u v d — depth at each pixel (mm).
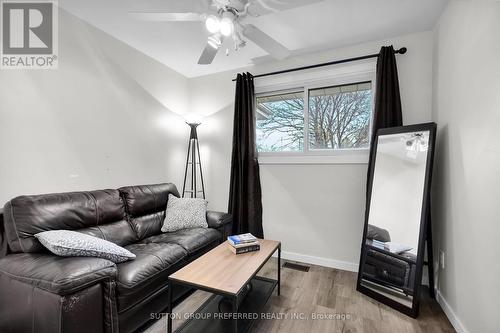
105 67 2377
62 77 2031
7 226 1513
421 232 1840
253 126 2959
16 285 1278
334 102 2766
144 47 2662
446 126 1876
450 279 1744
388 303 1911
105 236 1924
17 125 1767
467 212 1518
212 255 1780
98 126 2322
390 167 2141
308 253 2785
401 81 2355
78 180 2152
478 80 1413
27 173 1817
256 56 2814
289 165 2887
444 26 1950
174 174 3303
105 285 1334
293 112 2973
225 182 3314
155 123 2988
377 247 2109
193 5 1916
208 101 3414
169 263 1778
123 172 2580
